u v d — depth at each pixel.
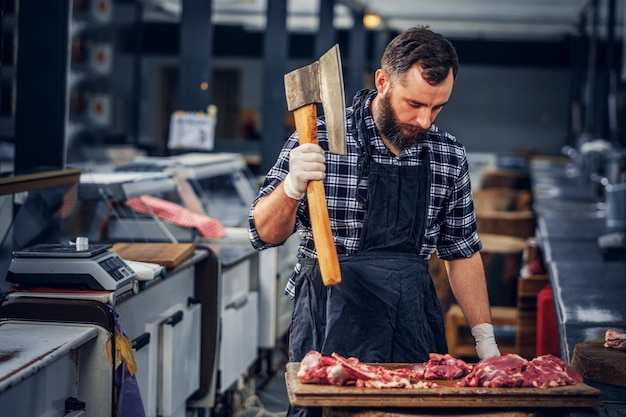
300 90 2.53
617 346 2.84
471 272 3.02
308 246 2.89
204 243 5.48
